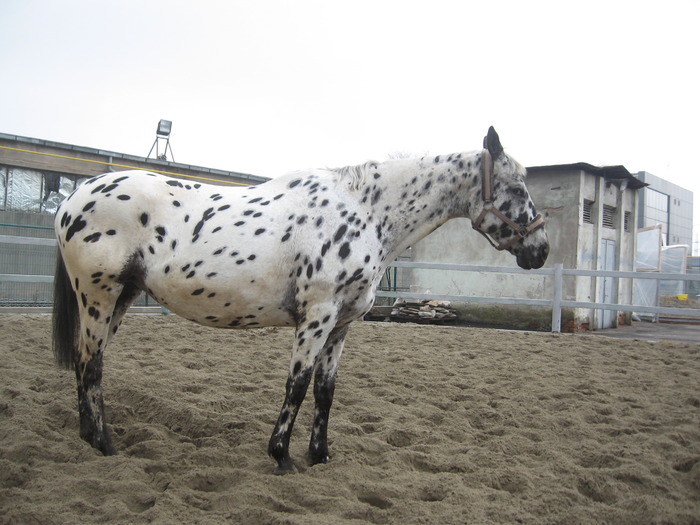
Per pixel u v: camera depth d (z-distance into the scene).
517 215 3.44
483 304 12.62
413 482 2.94
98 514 2.39
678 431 3.87
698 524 2.55
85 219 3.15
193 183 3.36
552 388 5.18
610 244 12.99
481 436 3.89
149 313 9.66
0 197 10.33
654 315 14.85
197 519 2.41
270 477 2.87
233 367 5.68
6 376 4.64
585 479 3.02
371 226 3.25
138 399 4.23
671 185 40.09
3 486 2.66
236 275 3.05
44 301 10.60
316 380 3.35
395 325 9.61
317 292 3.06
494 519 2.55
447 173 3.44
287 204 3.20
